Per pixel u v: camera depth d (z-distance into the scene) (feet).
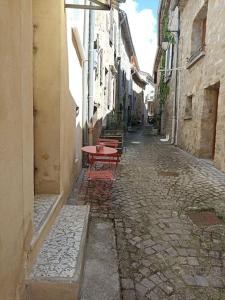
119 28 52.85
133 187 18.39
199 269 9.10
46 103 11.62
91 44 24.06
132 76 93.40
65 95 13.21
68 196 15.25
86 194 16.30
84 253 9.03
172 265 9.28
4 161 5.37
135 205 14.85
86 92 23.25
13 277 6.06
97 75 29.86
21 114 6.44
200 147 31.01
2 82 5.23
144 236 11.27
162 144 46.57
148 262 9.41
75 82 17.81
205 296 7.86
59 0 11.17
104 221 12.64
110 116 44.21
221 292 8.04
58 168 11.94
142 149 38.96
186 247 10.48
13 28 5.84
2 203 5.29
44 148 11.82
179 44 43.80
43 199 11.36
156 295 7.82
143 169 24.54
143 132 79.87
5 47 5.37
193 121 33.88
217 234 11.59
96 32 27.58
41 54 11.42
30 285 7.05
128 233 11.50
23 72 6.67
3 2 5.25
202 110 30.35
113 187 18.17
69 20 14.12
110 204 14.85
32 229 7.75
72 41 15.98
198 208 14.53
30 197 7.48
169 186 18.86
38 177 11.96
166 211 14.07
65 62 13.01
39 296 7.11
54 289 7.07
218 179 21.06
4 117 5.34
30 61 7.31
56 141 11.78
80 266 7.72
